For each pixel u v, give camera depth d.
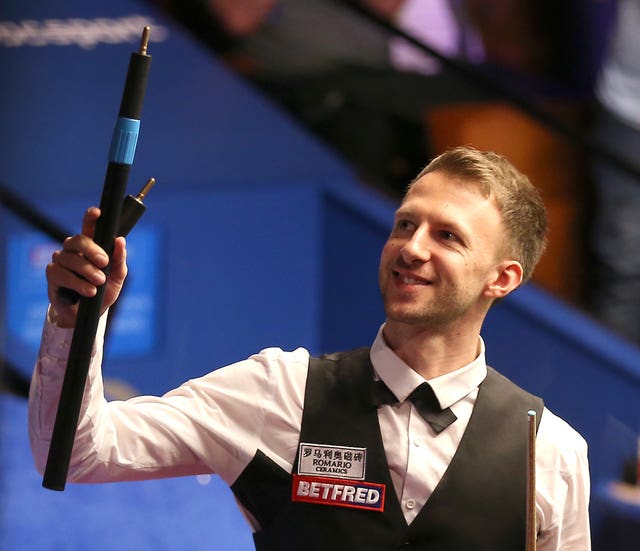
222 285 14.72
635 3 15.86
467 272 5.48
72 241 4.63
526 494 5.61
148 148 14.44
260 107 15.35
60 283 4.68
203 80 15.28
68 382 4.66
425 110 15.61
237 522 10.65
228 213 14.69
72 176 13.74
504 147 15.46
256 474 5.61
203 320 14.61
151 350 14.21
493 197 5.59
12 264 12.45
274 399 5.68
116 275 4.79
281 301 15.18
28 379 12.22
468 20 15.65
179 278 14.38
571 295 14.83
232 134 14.98
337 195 15.27
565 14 15.73
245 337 14.95
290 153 15.20
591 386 14.32
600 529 11.52
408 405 5.69
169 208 14.25
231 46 15.65
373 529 5.49
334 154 15.43
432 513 5.52
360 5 13.07
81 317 4.66
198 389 5.72
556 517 5.71
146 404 5.62
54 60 14.36
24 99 13.97
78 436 5.08
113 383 13.36
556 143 15.41
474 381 5.77
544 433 5.77
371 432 5.62
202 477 11.16
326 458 5.59
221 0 15.50
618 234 15.27
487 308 5.77
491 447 5.67
